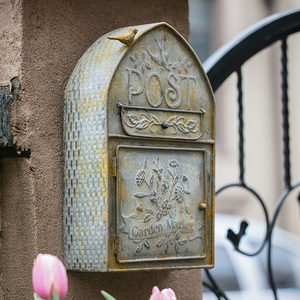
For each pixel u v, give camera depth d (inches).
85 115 67.6
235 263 238.8
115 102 66.9
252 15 392.2
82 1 72.0
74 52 71.1
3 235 70.2
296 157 390.9
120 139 67.1
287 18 91.6
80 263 67.4
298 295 250.1
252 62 397.4
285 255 257.8
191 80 72.3
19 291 69.0
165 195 69.7
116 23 74.7
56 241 68.6
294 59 398.9
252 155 392.5
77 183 67.9
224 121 390.3
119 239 66.5
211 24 386.3
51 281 55.6
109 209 66.1
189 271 81.0
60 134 69.6
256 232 261.6
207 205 72.7
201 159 72.6
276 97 399.2
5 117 66.6
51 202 68.5
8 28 68.9
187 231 71.0
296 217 385.1
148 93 69.0
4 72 69.0
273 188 394.3
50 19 69.6
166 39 70.7
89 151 67.1
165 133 70.0
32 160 67.7
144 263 68.1
